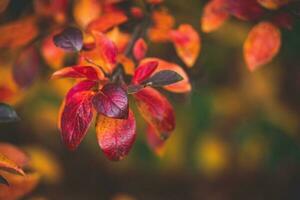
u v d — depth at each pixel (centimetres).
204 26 65
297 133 100
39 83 86
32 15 73
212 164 98
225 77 96
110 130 53
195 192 122
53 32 72
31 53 73
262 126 99
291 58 92
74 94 54
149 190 121
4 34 71
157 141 66
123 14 66
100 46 57
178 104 91
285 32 85
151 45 80
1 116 54
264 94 98
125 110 52
